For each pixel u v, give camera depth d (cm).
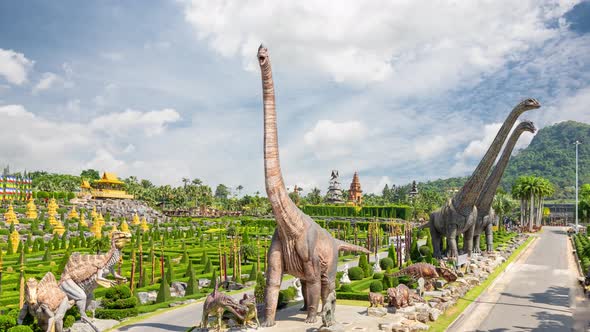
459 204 3344
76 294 1872
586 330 1953
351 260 4931
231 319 1806
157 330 2006
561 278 3278
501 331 1941
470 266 3173
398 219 10056
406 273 2608
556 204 14488
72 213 7881
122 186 10519
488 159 3231
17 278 3122
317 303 1888
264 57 1750
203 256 4322
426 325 1884
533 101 3122
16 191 9175
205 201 13788
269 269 1862
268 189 1762
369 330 1772
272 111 1795
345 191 15175
